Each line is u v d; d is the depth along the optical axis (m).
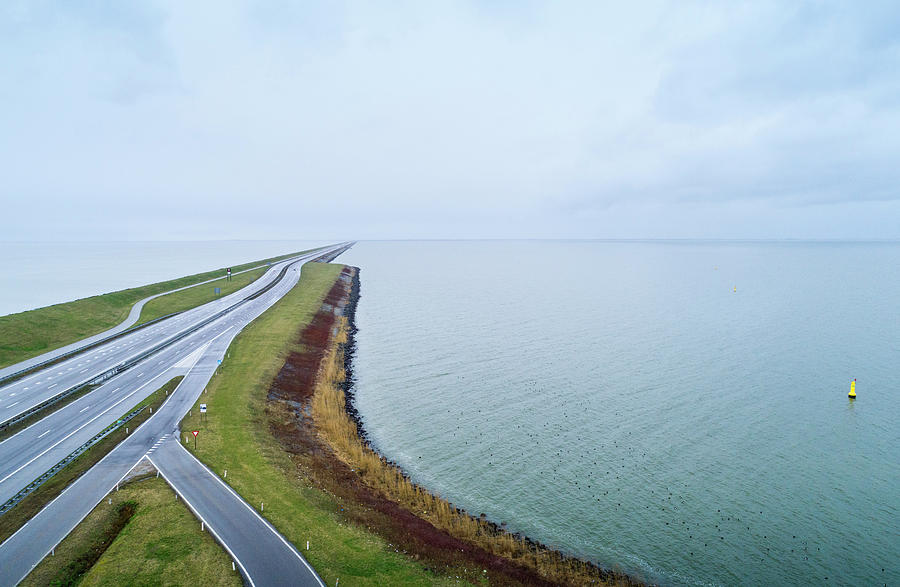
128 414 48.69
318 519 33.97
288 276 165.88
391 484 41.25
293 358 72.12
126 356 67.69
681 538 34.81
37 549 29.44
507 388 63.44
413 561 30.81
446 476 42.88
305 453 44.97
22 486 35.94
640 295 143.25
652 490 40.50
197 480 37.31
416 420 54.12
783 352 78.69
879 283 167.88
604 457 45.72
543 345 84.38
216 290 117.38
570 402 58.53
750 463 44.41
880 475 42.34
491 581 29.81
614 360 75.12
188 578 27.36
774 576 31.31
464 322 104.50
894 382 64.25
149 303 107.06
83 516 32.62
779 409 55.97
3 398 52.19
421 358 77.38
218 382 57.84
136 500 34.50
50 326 80.31
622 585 30.55
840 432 50.19
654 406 57.06
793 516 37.06
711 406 56.91
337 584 27.55
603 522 36.59
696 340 87.12
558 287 165.00
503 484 41.56
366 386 65.06
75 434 44.41
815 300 129.75
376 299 138.50
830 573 31.55
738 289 154.38
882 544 34.09
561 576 31.16
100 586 26.61
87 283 174.25
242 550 29.88
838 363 72.56
